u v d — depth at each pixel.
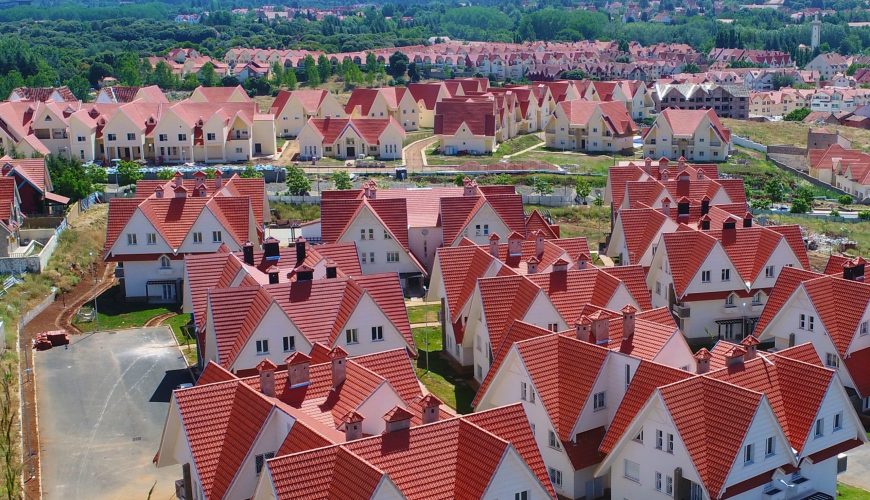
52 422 81.88
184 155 196.38
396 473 53.53
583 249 103.31
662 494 63.56
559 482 69.25
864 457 77.56
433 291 103.19
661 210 117.75
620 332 74.88
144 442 78.56
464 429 56.03
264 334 80.38
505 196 121.38
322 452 52.94
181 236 116.94
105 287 121.31
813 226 156.00
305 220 151.50
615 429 66.06
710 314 103.25
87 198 154.75
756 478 62.38
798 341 90.38
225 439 60.69
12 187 127.81
